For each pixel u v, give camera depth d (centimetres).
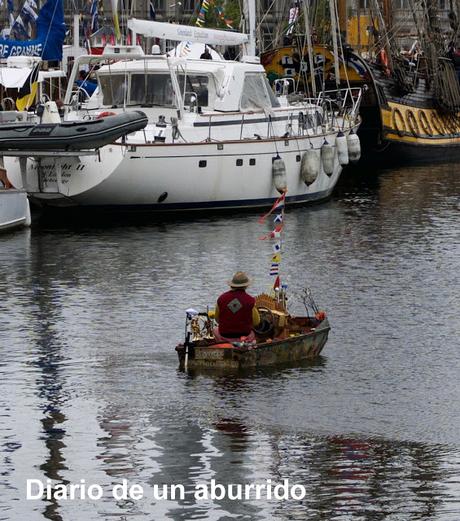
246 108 10306
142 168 9625
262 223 9831
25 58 11625
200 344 5688
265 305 5922
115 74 10138
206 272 7919
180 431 4962
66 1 15538
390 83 14225
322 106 11381
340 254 8519
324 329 5906
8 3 13000
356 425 5019
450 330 6438
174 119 9769
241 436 4909
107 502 4381
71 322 6644
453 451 4753
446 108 15138
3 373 5716
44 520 4259
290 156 10538
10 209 9319
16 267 8081
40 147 9300
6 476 4566
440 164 15025
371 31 14838
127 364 5831
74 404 5281
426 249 8700
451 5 16412
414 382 5553
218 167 9981
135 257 8406
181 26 10406
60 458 4709
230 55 15175
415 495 4378
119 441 4862
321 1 14712
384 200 11325
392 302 7056
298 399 5312
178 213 10056
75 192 9606
